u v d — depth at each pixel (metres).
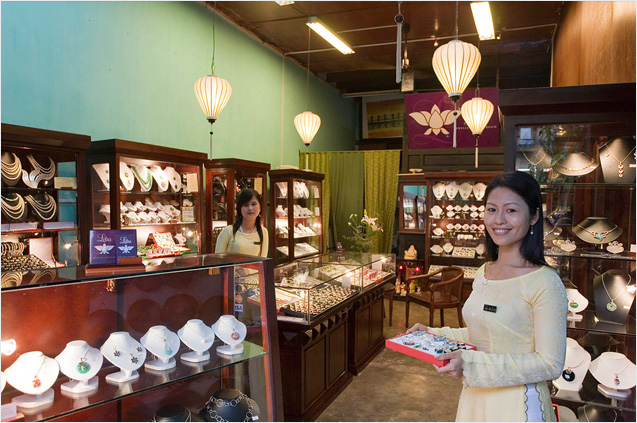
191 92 5.11
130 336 1.66
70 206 3.22
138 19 4.36
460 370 1.46
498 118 7.44
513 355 1.41
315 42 6.75
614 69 2.99
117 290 1.68
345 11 5.59
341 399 3.63
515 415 1.42
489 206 1.55
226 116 5.73
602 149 2.31
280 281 3.53
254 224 3.59
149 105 4.50
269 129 6.80
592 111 2.23
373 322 4.71
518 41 6.88
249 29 6.20
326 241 7.92
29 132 2.81
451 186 6.86
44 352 1.48
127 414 1.61
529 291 1.44
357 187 7.88
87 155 3.73
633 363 2.20
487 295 1.54
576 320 2.34
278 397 1.84
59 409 1.42
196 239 4.46
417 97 7.81
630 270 2.32
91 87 3.85
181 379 1.65
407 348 1.60
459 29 6.20
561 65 5.71
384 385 3.93
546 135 2.36
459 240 6.94
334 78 8.77
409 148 7.98
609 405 2.18
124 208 3.82
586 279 2.38
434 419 3.29
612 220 2.34
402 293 7.29
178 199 4.43
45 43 3.44
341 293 3.92
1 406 1.35
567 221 2.40
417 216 7.43
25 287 1.42
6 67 3.15
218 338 1.84
